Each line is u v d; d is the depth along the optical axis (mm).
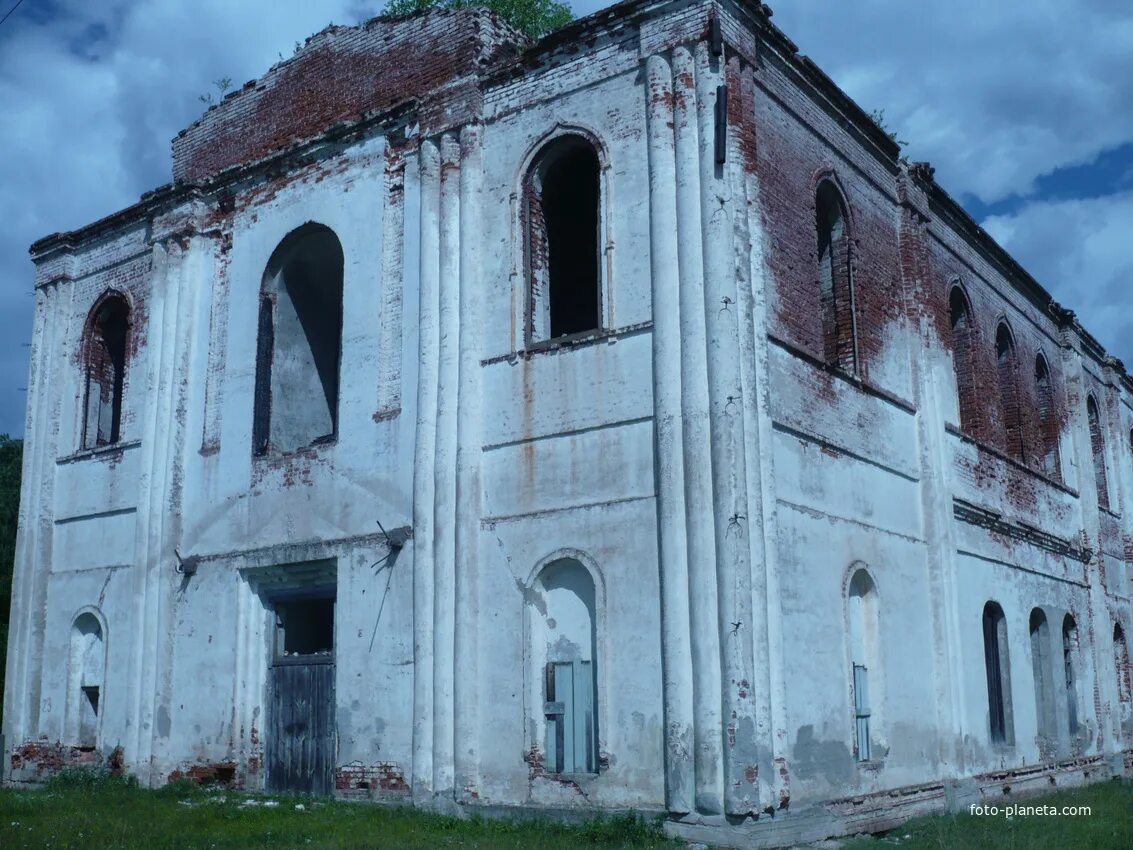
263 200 19188
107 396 21859
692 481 13352
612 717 13695
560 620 14633
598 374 14688
